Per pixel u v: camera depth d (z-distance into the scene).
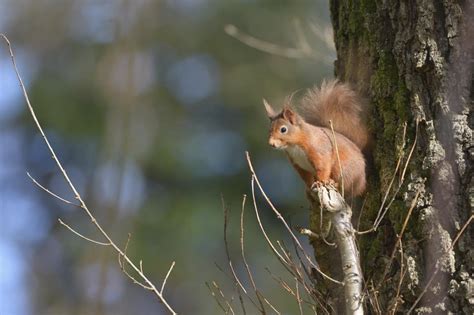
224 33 20.25
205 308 17.94
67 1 20.78
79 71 19.97
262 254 18.38
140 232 18.77
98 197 18.98
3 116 21.02
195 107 20.19
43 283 20.17
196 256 18.42
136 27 19.77
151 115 19.81
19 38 20.86
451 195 5.35
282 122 6.17
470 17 5.46
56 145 20.50
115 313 18.22
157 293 5.39
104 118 19.62
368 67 5.97
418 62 5.54
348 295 5.23
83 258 18.73
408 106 5.61
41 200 21.20
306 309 12.27
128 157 19.25
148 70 20.02
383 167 5.72
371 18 5.91
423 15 5.54
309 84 19.30
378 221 5.32
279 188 19.30
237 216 18.92
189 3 20.78
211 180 19.50
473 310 5.19
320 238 5.67
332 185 5.79
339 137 6.00
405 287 5.37
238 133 19.91
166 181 19.56
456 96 5.43
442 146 5.42
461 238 5.28
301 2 19.75
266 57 19.86
